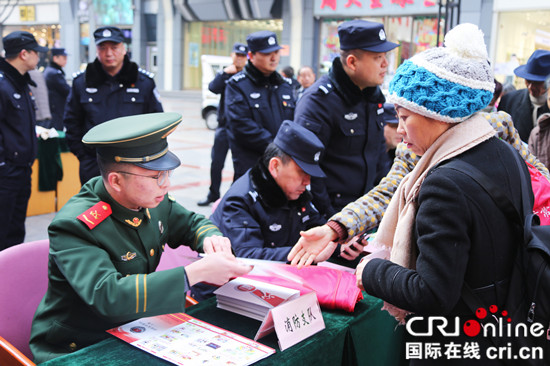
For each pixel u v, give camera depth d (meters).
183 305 1.39
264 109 3.90
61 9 24.12
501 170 1.22
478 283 1.20
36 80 6.88
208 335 1.45
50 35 24.98
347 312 1.64
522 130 3.90
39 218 5.22
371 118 2.75
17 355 1.42
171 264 2.05
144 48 22.42
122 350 1.37
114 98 3.78
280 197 2.10
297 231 2.21
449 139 1.24
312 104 2.63
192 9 20.30
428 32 14.72
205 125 13.12
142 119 1.51
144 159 1.42
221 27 20.58
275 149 2.06
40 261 1.82
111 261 1.49
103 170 1.46
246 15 18.61
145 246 1.60
